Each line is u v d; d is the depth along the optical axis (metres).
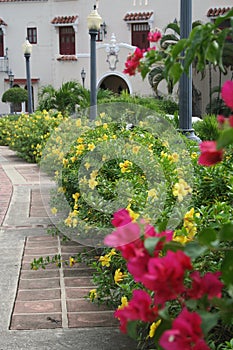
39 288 3.93
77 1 26.75
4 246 5.05
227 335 2.68
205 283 1.40
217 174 3.84
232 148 2.87
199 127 9.19
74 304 3.62
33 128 11.83
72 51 27.11
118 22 26.08
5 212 6.59
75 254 4.70
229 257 1.43
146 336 2.87
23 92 25.48
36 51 27.59
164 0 25.25
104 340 3.09
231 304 1.37
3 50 28.17
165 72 1.62
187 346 1.18
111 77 26.06
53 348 2.99
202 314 1.30
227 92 1.26
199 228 2.71
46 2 27.33
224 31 1.48
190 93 7.08
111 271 3.49
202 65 1.55
